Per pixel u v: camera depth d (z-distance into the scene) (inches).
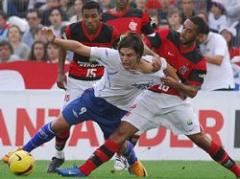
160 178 783.7
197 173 863.1
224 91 1029.8
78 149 1005.8
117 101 727.7
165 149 1020.5
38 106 1003.3
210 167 935.7
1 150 1001.5
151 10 1369.3
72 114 737.0
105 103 728.3
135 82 705.0
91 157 732.7
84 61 824.9
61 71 842.2
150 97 739.4
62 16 1385.3
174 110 746.2
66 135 821.2
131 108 738.2
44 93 1002.1
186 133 756.6
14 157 748.0
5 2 1400.1
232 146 1031.0
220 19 1395.2
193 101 1024.2
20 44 1289.4
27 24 1357.0
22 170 746.2
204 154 1023.6
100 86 724.0
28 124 1002.1
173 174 846.5
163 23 1342.3
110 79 709.3
